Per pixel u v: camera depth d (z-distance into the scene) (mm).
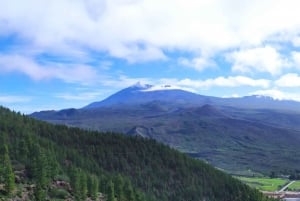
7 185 156375
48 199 166250
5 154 177500
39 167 179375
